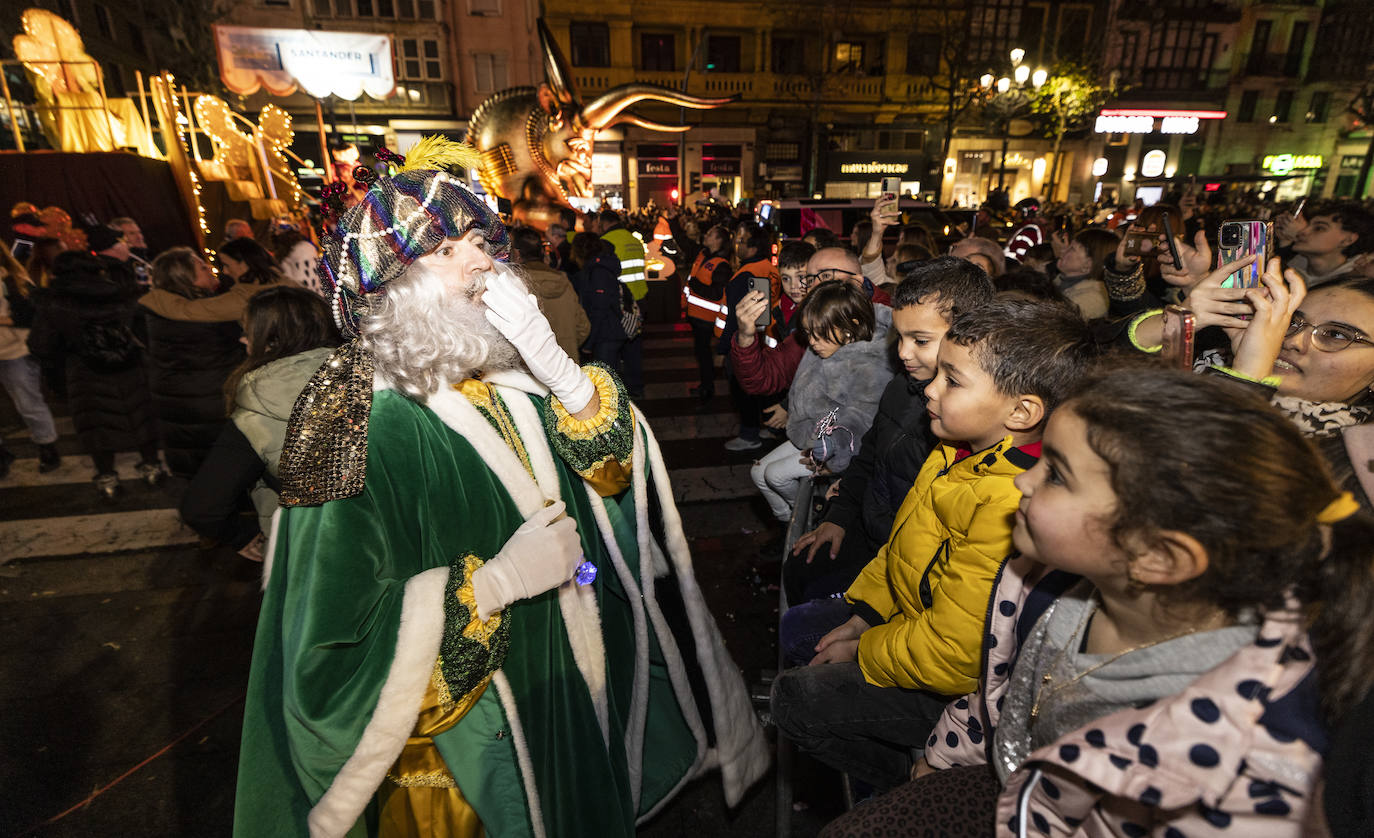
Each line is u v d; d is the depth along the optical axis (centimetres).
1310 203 421
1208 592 71
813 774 227
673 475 482
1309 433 134
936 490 139
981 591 122
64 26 937
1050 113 2752
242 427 223
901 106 2809
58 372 490
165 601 332
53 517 420
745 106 2767
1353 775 90
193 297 367
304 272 494
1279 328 128
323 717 104
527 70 2453
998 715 115
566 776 134
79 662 288
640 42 2669
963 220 1127
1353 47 2903
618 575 148
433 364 112
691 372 762
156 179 861
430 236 106
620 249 646
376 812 130
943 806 113
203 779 229
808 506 249
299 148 2328
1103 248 423
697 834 210
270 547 114
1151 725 71
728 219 1559
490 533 120
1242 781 67
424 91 2364
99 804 220
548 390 136
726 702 168
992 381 128
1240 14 2883
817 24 2680
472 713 123
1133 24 2842
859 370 251
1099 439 71
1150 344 178
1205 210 1329
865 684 150
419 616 108
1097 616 90
